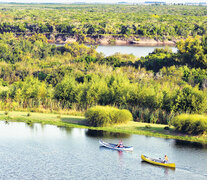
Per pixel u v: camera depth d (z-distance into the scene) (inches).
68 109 3011.8
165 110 2849.4
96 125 2630.4
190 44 4985.2
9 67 4522.6
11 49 5743.1
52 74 4089.6
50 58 5674.2
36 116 2834.6
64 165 1884.8
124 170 1840.6
